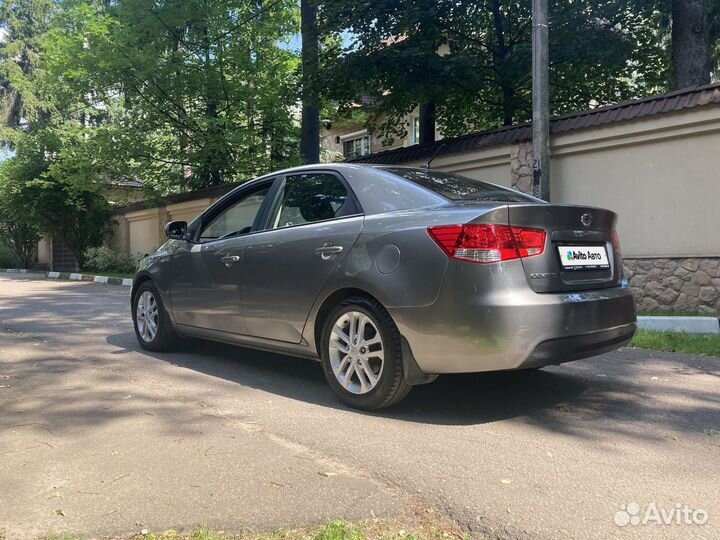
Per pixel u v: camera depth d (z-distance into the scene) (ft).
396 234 12.29
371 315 12.51
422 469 9.84
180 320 18.02
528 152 31.48
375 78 40.34
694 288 26.22
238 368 17.12
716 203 25.50
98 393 14.52
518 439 11.24
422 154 36.73
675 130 26.37
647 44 41.65
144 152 56.70
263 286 14.88
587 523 8.05
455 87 41.65
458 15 39.83
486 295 11.11
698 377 15.65
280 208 15.51
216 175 59.67
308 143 48.73
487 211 11.32
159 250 19.36
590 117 28.86
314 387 15.02
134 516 8.31
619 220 28.76
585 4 37.19
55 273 68.49
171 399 13.99
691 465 9.97
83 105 65.21
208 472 9.77
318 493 8.98
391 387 12.34
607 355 18.34
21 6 95.55
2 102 93.35
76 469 9.93
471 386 14.90
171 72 52.24
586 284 12.53
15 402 13.79
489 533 7.82
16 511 8.50
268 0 55.11
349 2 37.78
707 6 33.76
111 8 56.59
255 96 55.26
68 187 61.77
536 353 11.27
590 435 11.44
